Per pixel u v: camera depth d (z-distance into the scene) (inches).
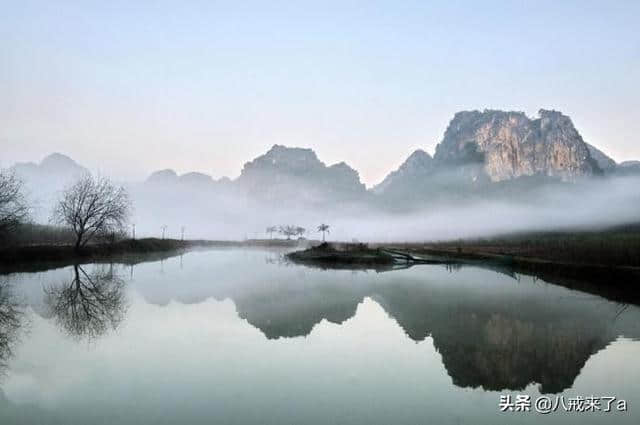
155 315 874.8
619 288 1322.6
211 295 1157.1
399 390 481.4
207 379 507.2
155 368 543.8
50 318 837.2
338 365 566.6
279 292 1240.8
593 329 776.3
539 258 2194.9
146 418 402.0
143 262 2377.0
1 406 426.9
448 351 636.7
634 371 553.3
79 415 407.5
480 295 1205.1
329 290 1299.2
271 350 633.0
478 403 447.5
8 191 1833.2
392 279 1646.2
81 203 2295.8
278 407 430.3
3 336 698.8
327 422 397.7
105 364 558.9
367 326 799.1
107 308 944.3
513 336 724.7
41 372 526.0
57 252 2127.2
